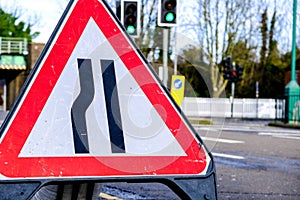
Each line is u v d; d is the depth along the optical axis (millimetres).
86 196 2051
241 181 5746
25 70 36031
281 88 43438
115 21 1788
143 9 19359
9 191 1589
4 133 1619
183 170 1761
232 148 9867
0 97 39594
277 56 42781
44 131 1651
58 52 1714
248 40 38375
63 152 1655
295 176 6191
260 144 10852
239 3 35625
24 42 35781
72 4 1761
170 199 4543
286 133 15500
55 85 1686
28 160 1624
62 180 1639
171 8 9469
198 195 1760
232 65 30547
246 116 35094
